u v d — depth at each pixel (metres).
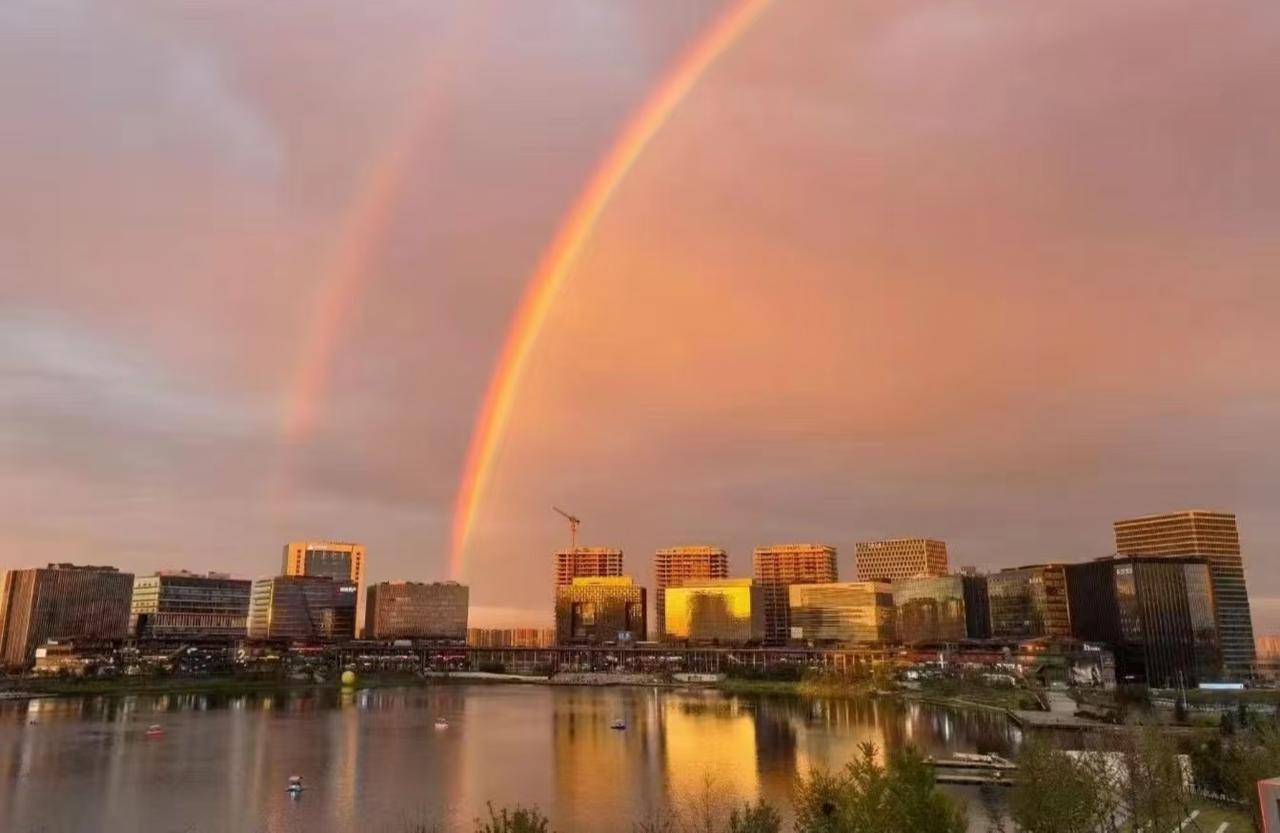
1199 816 105.62
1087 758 95.00
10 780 185.88
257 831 143.38
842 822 62.47
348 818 151.75
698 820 143.00
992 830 95.06
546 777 189.38
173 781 185.25
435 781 185.25
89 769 199.50
